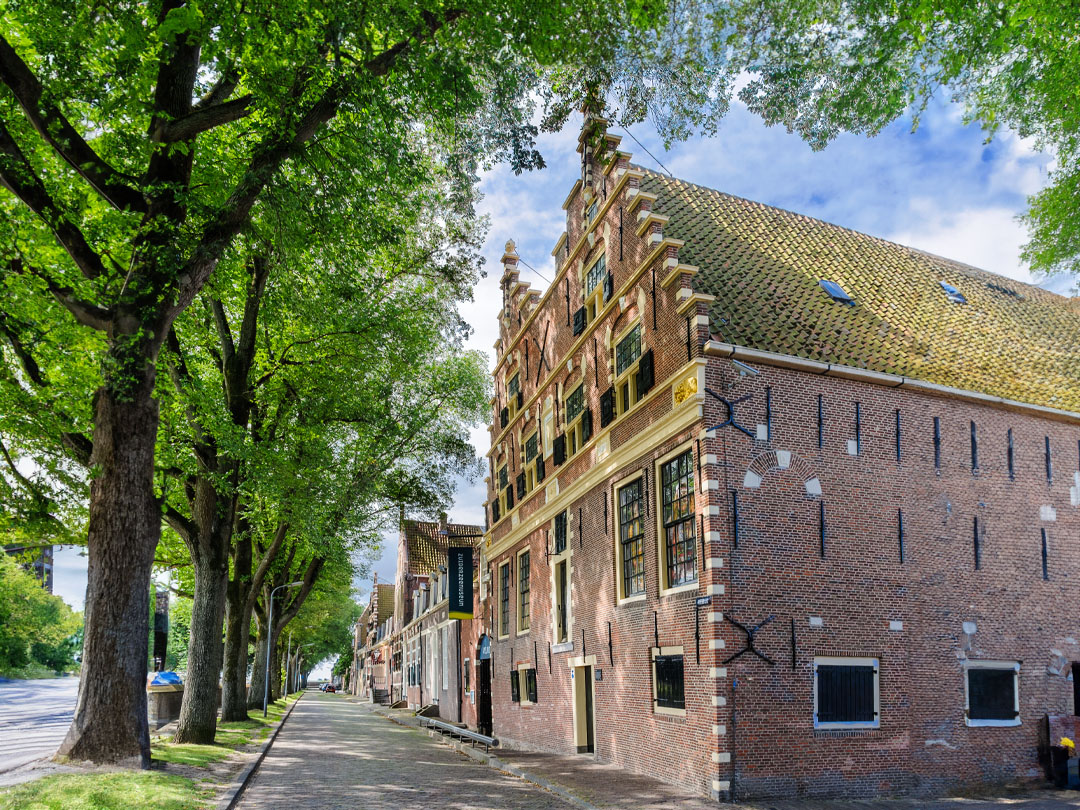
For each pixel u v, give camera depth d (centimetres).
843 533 1372
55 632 8738
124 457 1171
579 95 1297
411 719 3662
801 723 1271
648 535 1511
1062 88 1253
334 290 1688
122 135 1296
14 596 7594
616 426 1694
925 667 1380
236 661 2605
